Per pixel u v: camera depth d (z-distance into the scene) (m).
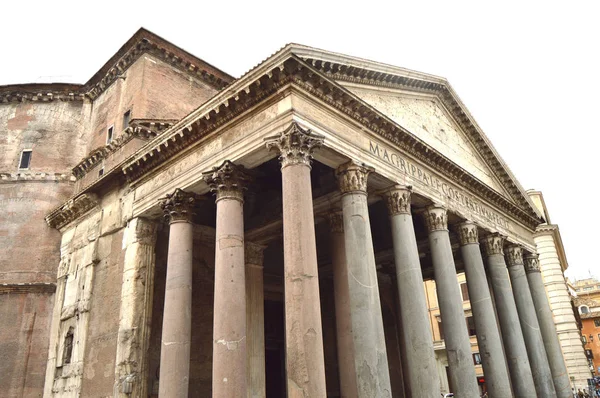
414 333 14.71
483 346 18.70
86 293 19.36
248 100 14.02
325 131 13.76
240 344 12.90
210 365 19.89
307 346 11.03
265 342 24.03
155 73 22.83
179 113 23.14
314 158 14.14
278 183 19.75
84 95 25.97
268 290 24.45
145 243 17.81
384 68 16.66
